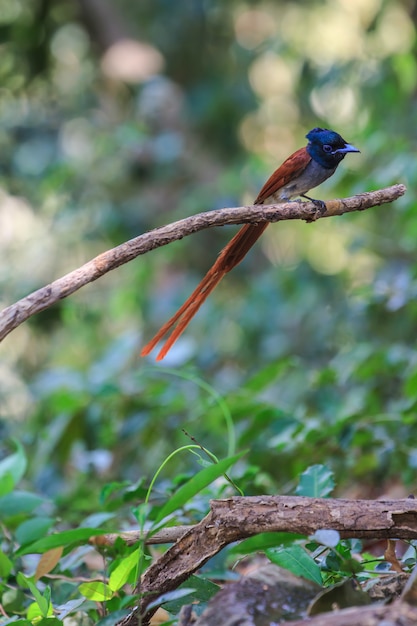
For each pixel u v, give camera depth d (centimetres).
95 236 1648
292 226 1845
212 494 766
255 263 1895
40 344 1767
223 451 1066
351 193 1027
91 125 1878
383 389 1112
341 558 496
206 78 1989
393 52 1594
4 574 629
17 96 1986
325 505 485
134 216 1741
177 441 1100
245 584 456
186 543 512
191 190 1795
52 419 1176
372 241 1335
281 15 2008
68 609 557
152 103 1828
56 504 901
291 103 1983
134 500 766
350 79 1616
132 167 1742
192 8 1967
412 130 1452
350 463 924
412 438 901
